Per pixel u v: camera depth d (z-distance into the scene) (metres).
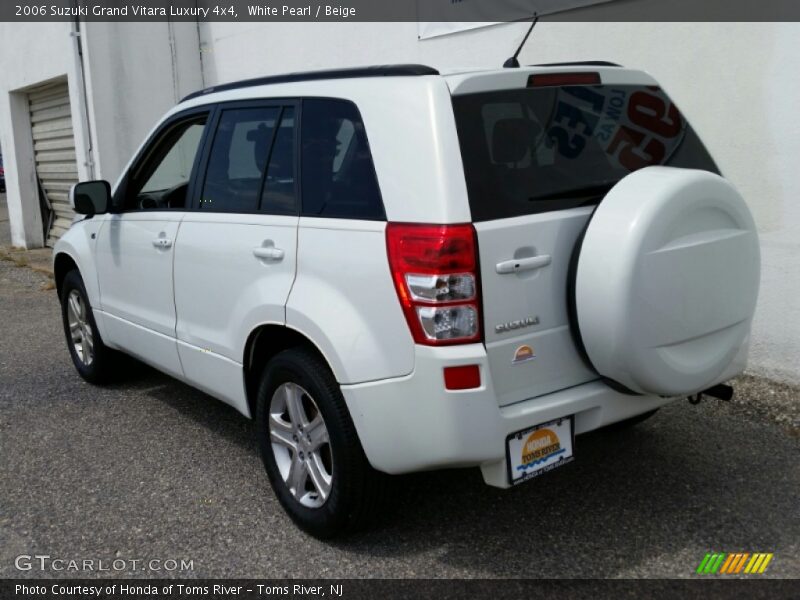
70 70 9.66
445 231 2.73
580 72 3.24
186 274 3.96
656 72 5.20
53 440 4.57
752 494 3.66
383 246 2.88
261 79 3.82
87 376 5.52
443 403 2.76
